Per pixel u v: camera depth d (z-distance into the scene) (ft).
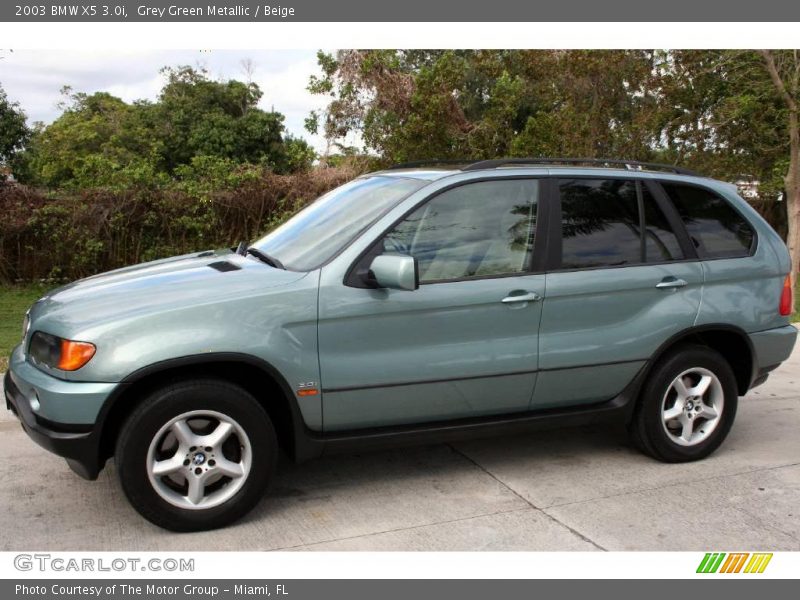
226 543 11.96
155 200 38.06
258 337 11.94
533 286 13.61
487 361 13.42
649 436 15.14
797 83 37.09
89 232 36.99
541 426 14.33
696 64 40.32
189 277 12.79
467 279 13.24
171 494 11.98
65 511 12.98
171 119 97.14
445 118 38.91
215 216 38.81
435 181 13.52
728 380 15.57
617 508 13.37
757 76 40.32
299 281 12.39
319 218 14.53
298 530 12.43
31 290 36.22
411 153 38.86
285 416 12.69
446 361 13.12
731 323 15.34
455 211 13.48
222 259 14.55
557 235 14.06
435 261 13.14
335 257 12.68
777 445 16.88
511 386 13.75
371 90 40.01
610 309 14.29
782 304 16.07
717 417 15.62
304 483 14.39
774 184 46.73
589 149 40.09
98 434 11.38
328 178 40.50
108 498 13.51
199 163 40.83
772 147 44.52
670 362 14.97
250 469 12.28
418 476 14.76
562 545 12.01
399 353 12.84
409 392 13.02
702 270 15.12
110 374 11.28
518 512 13.17
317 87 40.37
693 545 12.07
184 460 11.87
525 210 13.94
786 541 12.23
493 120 40.16
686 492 14.08
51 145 107.96
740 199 16.14
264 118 94.63
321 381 12.44
